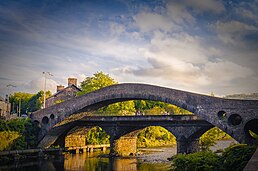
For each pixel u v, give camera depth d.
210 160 30.09
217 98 47.44
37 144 63.28
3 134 54.84
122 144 69.31
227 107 46.44
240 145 30.22
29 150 57.16
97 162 56.03
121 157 64.12
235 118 48.38
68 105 61.47
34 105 142.62
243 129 44.81
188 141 58.94
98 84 83.12
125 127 66.06
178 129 59.41
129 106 86.25
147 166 50.84
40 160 56.53
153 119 60.28
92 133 83.44
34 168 46.84
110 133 67.06
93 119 66.25
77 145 75.62
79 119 66.62
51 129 63.12
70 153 71.25
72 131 71.56
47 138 65.50
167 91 51.88
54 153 64.38
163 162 55.91
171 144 101.69
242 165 25.75
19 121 61.06
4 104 83.25
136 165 52.12
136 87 54.81
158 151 77.31
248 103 45.06
